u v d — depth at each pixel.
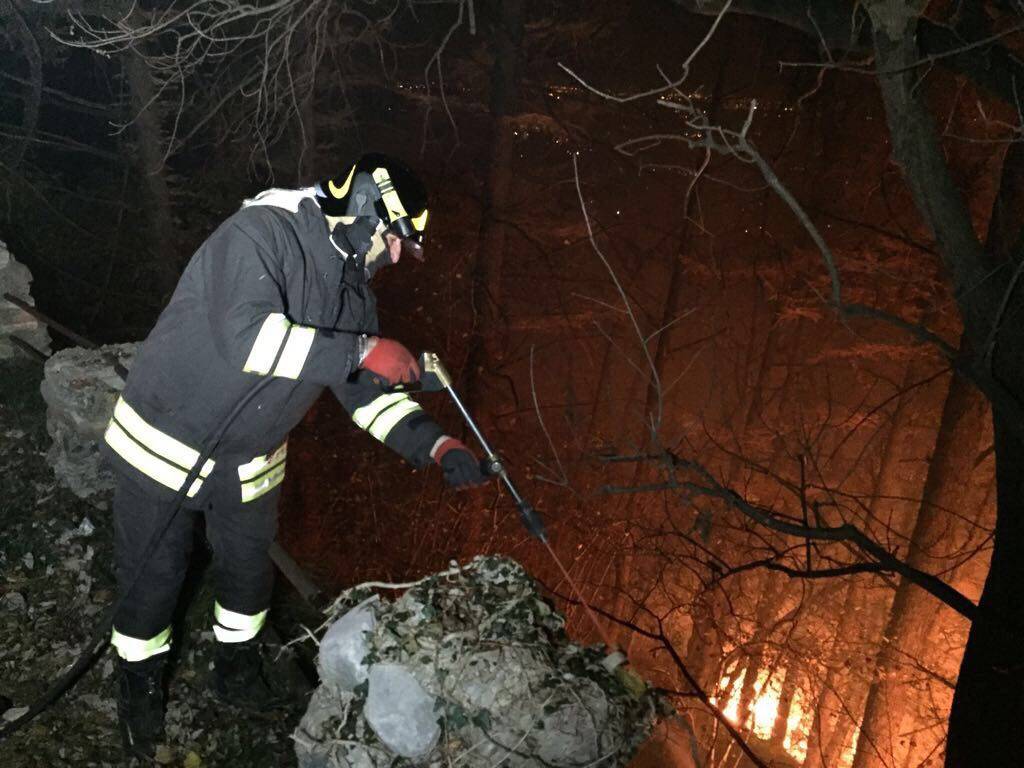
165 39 12.28
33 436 5.19
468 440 12.73
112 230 13.54
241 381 2.58
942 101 9.74
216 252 2.48
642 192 15.05
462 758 2.29
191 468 2.69
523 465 13.09
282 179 13.00
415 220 2.58
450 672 2.30
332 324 2.61
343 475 12.23
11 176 12.72
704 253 13.65
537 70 12.62
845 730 12.98
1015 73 4.80
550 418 15.59
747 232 13.66
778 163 12.91
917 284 11.60
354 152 13.57
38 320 6.59
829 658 12.30
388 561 11.61
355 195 2.53
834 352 12.34
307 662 3.68
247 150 12.28
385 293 13.63
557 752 2.28
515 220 12.46
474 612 2.49
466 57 12.52
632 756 2.38
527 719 2.28
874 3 4.30
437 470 12.20
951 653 12.10
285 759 3.19
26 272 6.53
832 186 12.47
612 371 16.52
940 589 5.01
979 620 4.91
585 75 13.39
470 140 14.20
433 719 2.30
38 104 12.12
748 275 13.88
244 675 3.28
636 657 13.45
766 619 12.99
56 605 3.93
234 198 13.04
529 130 12.61
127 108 12.88
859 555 5.64
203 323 2.56
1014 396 4.78
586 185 14.67
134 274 13.53
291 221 2.49
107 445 2.77
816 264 12.17
